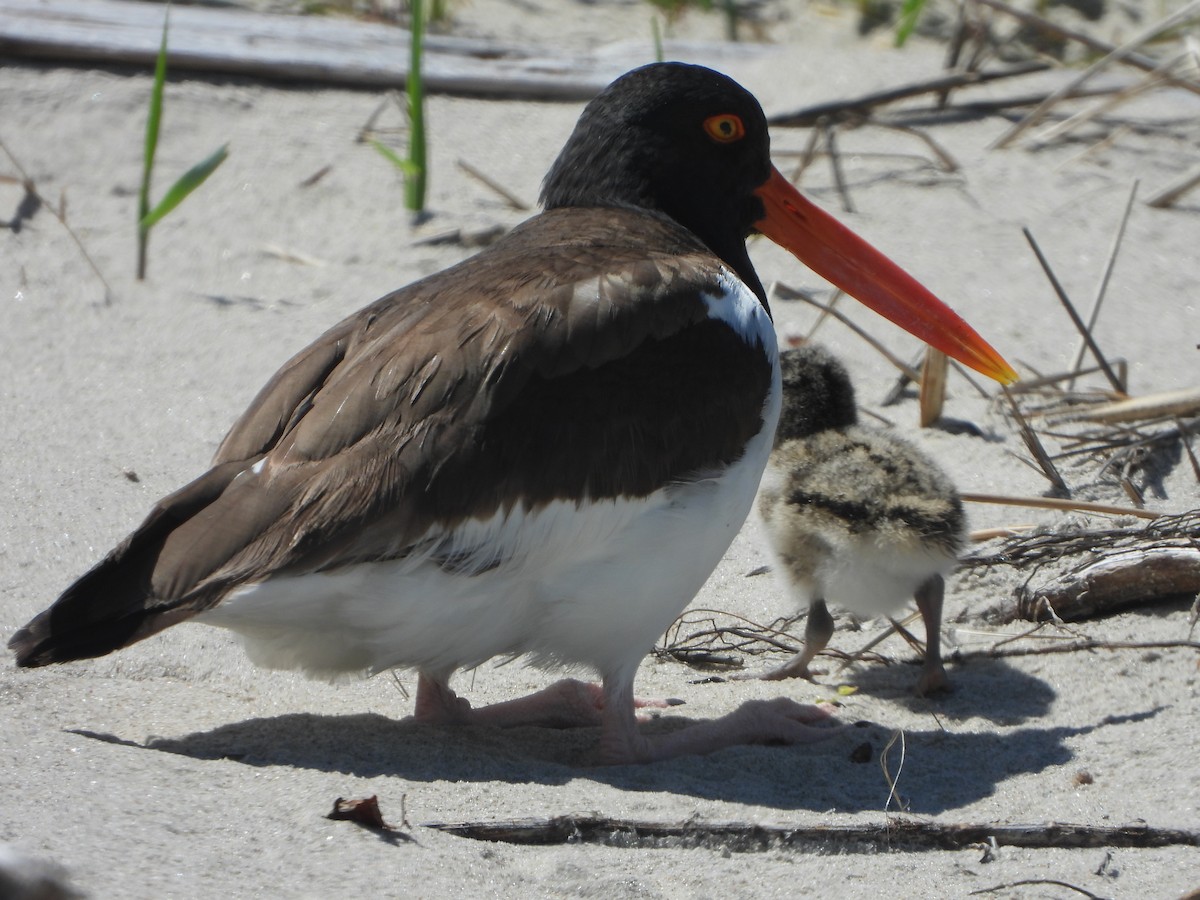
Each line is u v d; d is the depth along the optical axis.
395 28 20.30
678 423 8.56
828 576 9.91
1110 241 16.33
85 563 10.68
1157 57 20.64
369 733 8.71
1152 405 12.84
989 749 8.93
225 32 18.97
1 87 17.59
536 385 8.28
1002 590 10.85
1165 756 8.59
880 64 19.89
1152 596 10.34
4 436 12.21
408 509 7.93
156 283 14.93
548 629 8.64
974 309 14.91
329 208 16.41
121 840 6.88
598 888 6.95
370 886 6.69
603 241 9.40
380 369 8.28
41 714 8.71
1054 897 7.04
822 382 10.62
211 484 8.25
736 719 9.23
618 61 19.72
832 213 16.69
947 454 12.67
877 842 7.56
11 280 14.74
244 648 9.52
